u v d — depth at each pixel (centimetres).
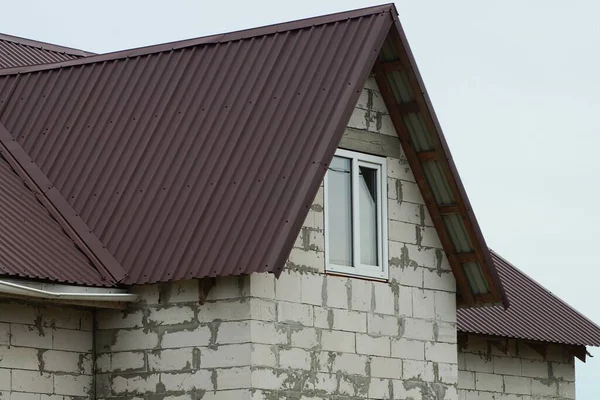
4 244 3000
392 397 3284
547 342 4262
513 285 4441
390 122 3375
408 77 3284
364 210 3322
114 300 3073
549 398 4394
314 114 3083
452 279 3484
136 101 3331
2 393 2966
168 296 3089
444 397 3406
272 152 3073
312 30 3244
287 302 3083
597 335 4381
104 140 3300
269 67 3225
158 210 3119
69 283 2986
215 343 3030
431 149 3359
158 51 3397
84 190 3228
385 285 3316
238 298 3019
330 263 3197
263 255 2922
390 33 3225
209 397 3022
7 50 4331
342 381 3178
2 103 3478
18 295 2927
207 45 3344
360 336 3234
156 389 3081
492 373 4231
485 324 4119
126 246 3097
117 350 3131
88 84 3425
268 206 2989
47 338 3067
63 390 3083
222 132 3170
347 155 3269
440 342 3422
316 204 3181
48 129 3381
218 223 3023
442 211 3425
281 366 3048
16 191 3231
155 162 3203
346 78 3108
